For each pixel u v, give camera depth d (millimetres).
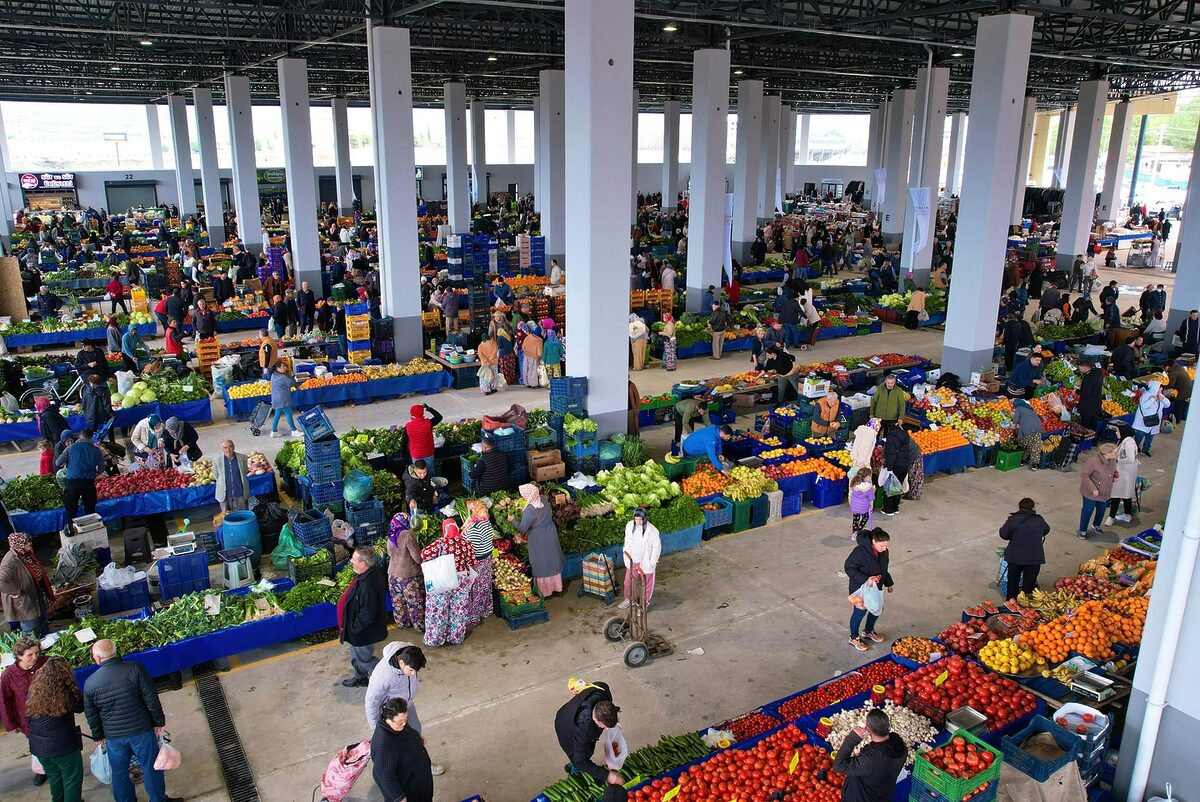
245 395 18703
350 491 12234
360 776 8391
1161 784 7117
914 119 36938
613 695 9609
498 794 8094
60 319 26906
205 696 9586
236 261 34188
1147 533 12289
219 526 12492
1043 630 9305
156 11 27000
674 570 12562
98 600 10844
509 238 46188
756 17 23375
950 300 20766
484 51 33625
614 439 15688
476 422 15977
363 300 27938
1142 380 20406
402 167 21969
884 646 10609
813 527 14039
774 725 8359
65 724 7410
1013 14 18812
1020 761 7102
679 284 34531
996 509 14859
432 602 10289
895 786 7316
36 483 13297
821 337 27609
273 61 35406
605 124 14703
